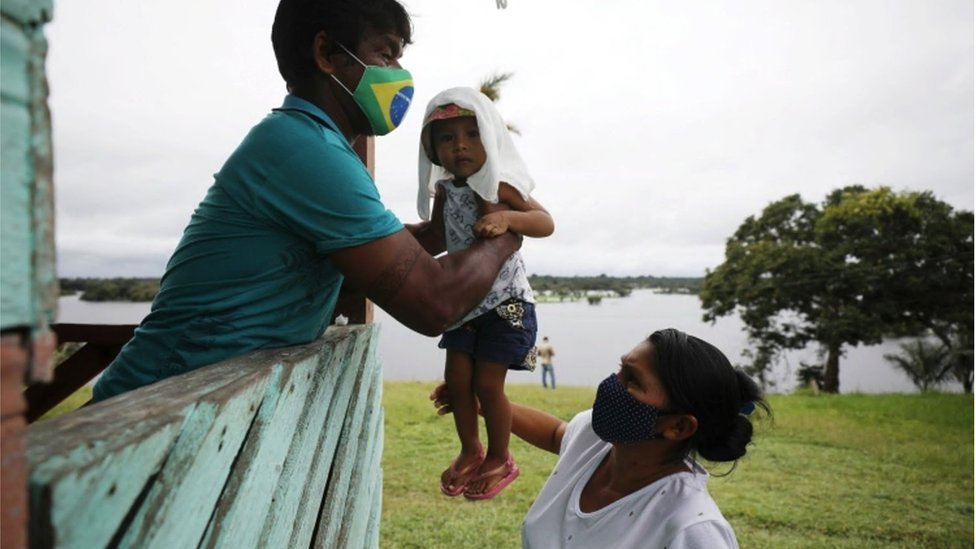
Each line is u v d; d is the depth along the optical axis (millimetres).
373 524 3041
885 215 34688
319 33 1605
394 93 1693
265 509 1146
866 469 10453
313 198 1424
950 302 33156
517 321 2127
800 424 14438
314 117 1536
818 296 34938
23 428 530
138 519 731
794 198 39594
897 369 33188
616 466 1639
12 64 515
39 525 559
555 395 17578
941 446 12469
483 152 2018
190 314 1464
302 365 1352
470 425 2236
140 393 925
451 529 6633
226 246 1470
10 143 511
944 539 7125
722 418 1515
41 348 542
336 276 1644
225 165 1535
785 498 8539
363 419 2275
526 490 8289
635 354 1556
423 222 2318
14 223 513
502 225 1843
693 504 1455
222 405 920
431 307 1546
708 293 38406
